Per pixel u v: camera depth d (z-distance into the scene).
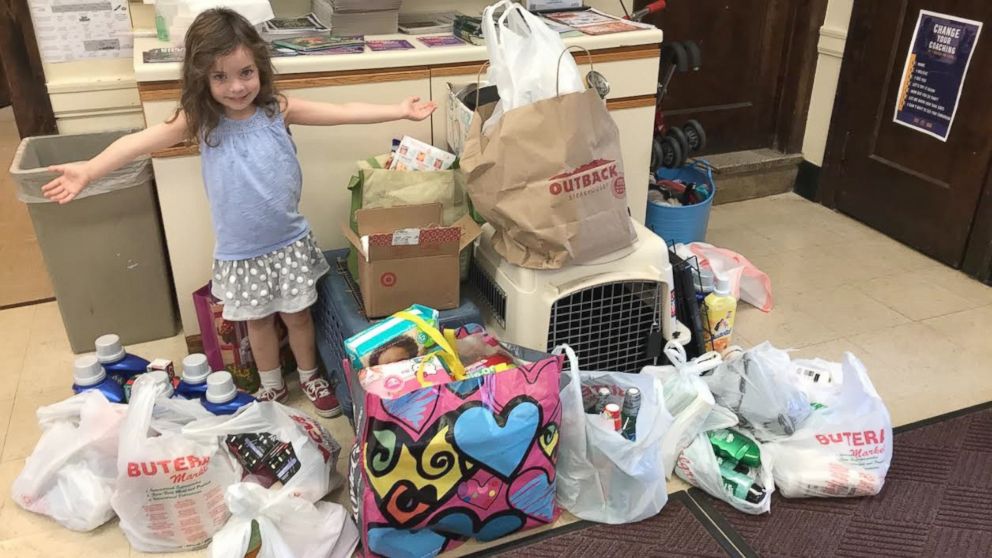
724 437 1.84
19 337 2.40
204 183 1.90
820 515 1.76
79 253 2.20
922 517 1.75
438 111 2.24
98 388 1.86
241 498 1.53
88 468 1.72
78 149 2.36
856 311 2.58
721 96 3.39
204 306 2.09
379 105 2.08
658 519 1.75
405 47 2.21
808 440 1.81
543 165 1.73
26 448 1.94
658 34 2.35
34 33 2.31
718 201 3.43
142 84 1.92
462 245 1.89
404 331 1.67
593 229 1.82
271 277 1.93
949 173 2.80
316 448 1.72
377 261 1.82
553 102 1.72
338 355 2.03
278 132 1.85
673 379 1.88
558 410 1.63
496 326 2.06
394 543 1.58
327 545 1.61
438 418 1.51
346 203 2.25
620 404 1.79
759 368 1.87
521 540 1.69
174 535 1.64
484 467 1.56
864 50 3.05
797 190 3.53
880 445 1.78
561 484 1.75
